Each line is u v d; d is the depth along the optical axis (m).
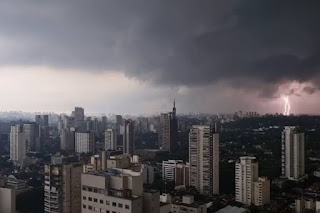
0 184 66.19
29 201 139.12
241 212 122.06
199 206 110.50
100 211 56.97
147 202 56.97
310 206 125.50
